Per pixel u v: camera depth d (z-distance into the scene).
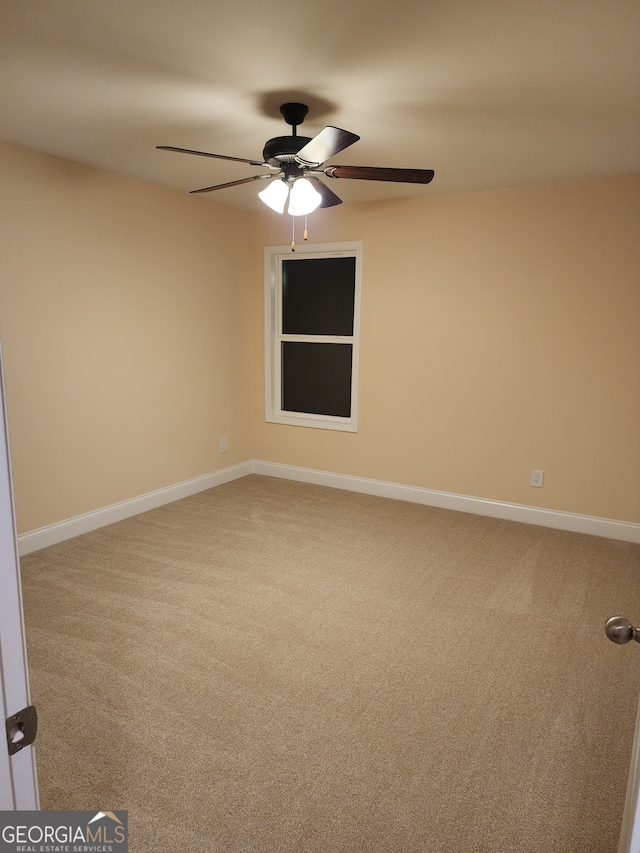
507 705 2.14
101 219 3.63
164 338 4.21
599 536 3.86
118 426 3.94
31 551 3.45
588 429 3.82
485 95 2.33
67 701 2.12
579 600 2.96
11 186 3.11
